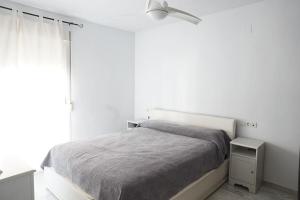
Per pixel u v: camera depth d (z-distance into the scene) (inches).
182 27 144.3
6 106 109.9
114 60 164.6
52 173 95.9
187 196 83.0
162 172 74.0
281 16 103.5
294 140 102.9
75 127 143.2
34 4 116.6
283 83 104.6
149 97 170.2
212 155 101.0
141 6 119.3
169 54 153.3
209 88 133.0
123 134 123.0
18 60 113.1
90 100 150.6
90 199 71.5
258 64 112.1
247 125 117.9
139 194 64.8
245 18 115.4
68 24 135.3
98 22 148.8
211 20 129.1
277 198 99.4
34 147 120.9
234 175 109.0
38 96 121.0
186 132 121.0
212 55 130.2
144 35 169.9
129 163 78.0
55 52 127.1
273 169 109.7
